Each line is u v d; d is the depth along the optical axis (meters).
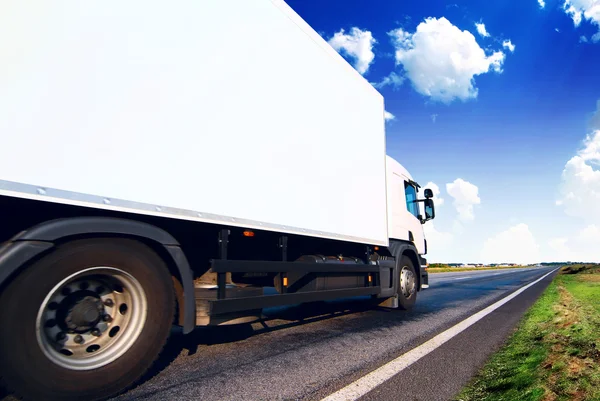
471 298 8.88
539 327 4.91
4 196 2.01
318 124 4.33
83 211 2.40
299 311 6.06
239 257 3.80
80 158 2.12
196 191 2.79
